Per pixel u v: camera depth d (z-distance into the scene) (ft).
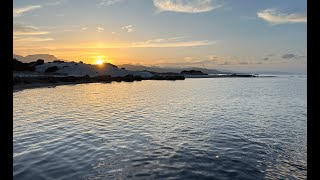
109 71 381.60
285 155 39.70
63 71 339.57
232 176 31.14
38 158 35.88
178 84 275.39
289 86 264.52
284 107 104.42
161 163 35.45
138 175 31.12
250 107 103.60
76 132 53.06
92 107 94.99
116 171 32.27
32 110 83.35
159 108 96.48
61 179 29.07
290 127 62.54
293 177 31.30
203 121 70.23
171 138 50.06
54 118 69.62
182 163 35.55
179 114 82.79
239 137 51.47
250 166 34.63
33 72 294.66
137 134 53.01
